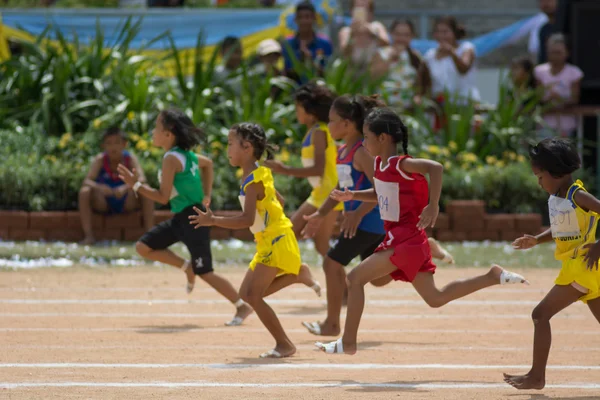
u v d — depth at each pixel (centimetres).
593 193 4762
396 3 6303
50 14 5334
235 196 4428
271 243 2114
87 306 2798
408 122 4728
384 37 5031
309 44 4994
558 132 4872
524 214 4469
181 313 2725
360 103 2331
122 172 2530
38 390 1708
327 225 2839
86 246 4003
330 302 2384
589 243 1717
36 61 4906
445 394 1705
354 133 2339
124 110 4669
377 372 1936
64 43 4806
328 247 2878
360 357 2109
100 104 4681
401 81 4878
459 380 1858
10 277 3275
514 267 3678
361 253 2445
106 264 3622
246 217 2073
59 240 4166
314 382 1812
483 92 5978
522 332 2475
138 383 1784
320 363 2033
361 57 4978
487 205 4584
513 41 5866
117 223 4169
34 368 1927
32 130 4531
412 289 3256
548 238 1839
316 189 2797
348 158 2344
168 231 2695
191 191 2606
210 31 5484
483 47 5866
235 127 2138
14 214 4141
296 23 5025
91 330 2420
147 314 2694
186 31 5462
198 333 2406
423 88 4931
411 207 1903
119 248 3972
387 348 2233
